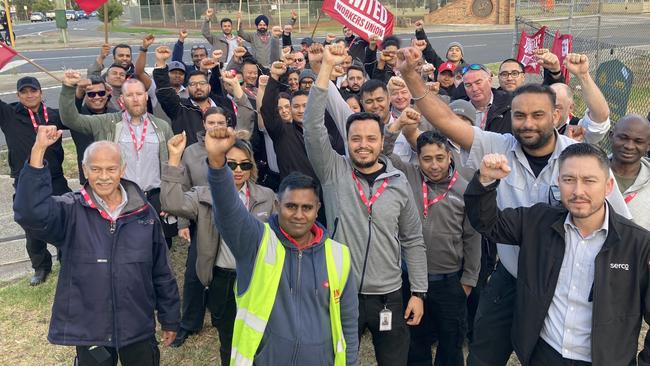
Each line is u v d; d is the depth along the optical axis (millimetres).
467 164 3412
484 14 40938
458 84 7711
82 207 3393
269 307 2805
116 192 3461
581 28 17438
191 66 9422
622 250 2717
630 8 21047
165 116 7039
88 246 3361
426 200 4016
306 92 5223
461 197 3992
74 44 31781
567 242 2859
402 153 4957
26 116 6121
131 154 5605
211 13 12047
